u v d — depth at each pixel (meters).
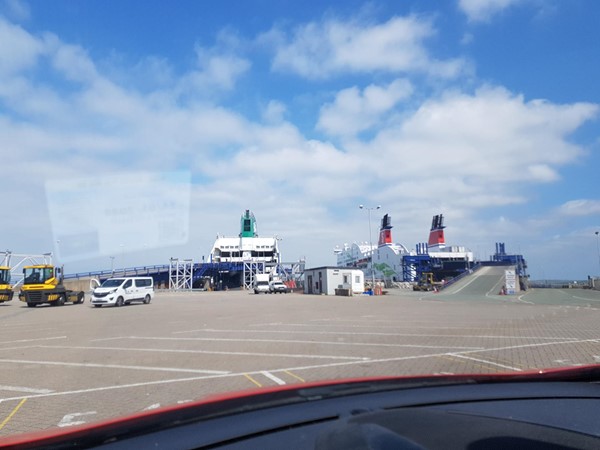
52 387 6.92
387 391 2.61
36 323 17.44
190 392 6.54
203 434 1.88
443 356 9.30
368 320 17.12
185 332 13.62
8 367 8.52
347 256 102.56
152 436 1.86
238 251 64.62
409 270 71.19
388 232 79.75
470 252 76.19
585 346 10.55
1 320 19.08
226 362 8.74
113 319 18.58
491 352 9.77
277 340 11.69
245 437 1.87
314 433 1.90
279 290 52.38
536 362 8.67
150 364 8.65
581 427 2.05
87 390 6.70
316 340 11.66
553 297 36.88
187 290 57.09
